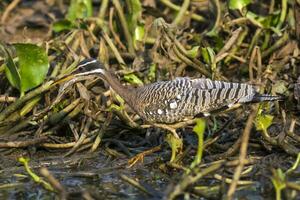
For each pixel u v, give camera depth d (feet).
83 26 65.46
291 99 56.65
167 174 49.24
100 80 59.36
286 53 62.75
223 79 60.34
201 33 68.39
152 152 51.70
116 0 65.57
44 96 56.75
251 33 66.13
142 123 55.62
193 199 44.96
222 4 71.72
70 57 60.75
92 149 53.16
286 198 42.73
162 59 60.95
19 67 55.06
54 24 66.74
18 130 54.80
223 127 51.72
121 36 67.26
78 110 54.70
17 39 71.46
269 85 59.06
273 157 50.42
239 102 50.01
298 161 47.47
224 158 50.01
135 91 51.88
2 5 76.89
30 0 77.82
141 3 72.18
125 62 65.10
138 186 45.65
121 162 51.67
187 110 50.14
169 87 50.60
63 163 51.80
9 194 47.16
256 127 51.01
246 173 47.65
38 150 53.88
